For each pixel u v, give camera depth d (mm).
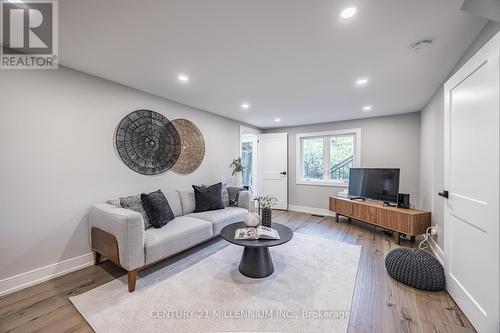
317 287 2002
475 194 1529
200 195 3316
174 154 3408
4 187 1885
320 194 5059
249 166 6305
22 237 1981
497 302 1298
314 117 4480
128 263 1911
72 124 2291
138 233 1972
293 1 1339
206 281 2092
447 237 1929
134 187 2869
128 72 2371
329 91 2941
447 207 1930
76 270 2301
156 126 3135
